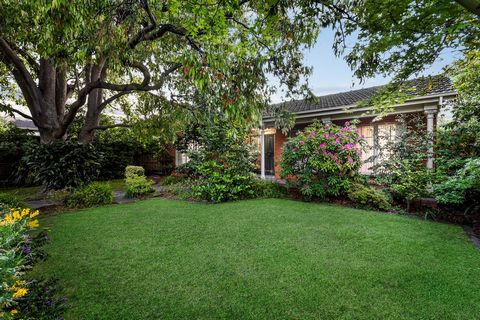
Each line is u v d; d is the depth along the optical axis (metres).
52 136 7.98
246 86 3.00
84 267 2.92
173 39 4.20
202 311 2.12
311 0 3.00
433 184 5.41
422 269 2.79
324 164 6.30
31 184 10.26
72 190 7.05
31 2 2.96
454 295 2.29
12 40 4.96
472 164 4.27
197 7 2.40
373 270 2.77
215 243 3.66
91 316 2.05
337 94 12.33
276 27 3.45
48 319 1.56
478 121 5.22
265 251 3.34
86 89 6.89
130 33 3.82
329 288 2.43
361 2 3.15
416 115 6.96
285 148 7.34
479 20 2.69
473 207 5.12
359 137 6.56
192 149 10.58
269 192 7.50
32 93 7.52
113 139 12.75
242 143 7.79
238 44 2.95
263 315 2.05
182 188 8.37
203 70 2.67
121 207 6.20
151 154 14.37
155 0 3.33
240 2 2.82
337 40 3.59
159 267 2.91
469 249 3.34
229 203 6.57
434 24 2.98
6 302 1.23
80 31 3.46
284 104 6.12
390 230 4.14
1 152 10.05
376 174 6.42
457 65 4.63
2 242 1.62
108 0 3.28
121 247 3.53
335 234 3.97
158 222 4.80
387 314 2.04
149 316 2.06
